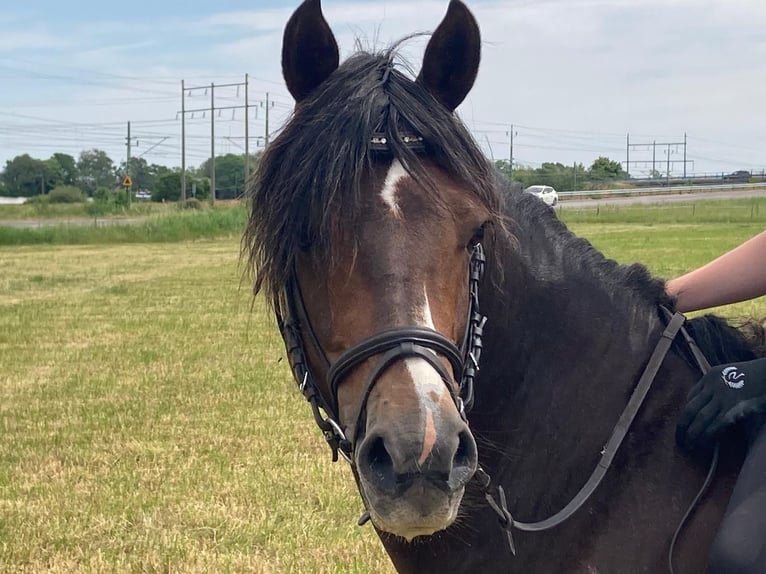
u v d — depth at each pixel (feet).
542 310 8.76
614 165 235.20
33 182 301.63
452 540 8.58
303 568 16.11
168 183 240.53
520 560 8.39
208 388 30.09
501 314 8.54
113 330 43.21
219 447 23.30
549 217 9.30
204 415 26.55
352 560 16.38
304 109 7.86
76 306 52.75
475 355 7.88
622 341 8.80
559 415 8.59
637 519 8.11
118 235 118.01
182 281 66.28
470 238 7.65
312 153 7.41
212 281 66.03
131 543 17.31
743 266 8.87
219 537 17.56
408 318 7.14
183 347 38.11
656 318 9.05
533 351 8.70
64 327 44.34
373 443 6.79
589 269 9.07
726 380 7.93
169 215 131.64
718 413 7.86
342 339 7.36
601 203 163.22
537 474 8.55
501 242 8.52
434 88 8.47
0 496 19.95
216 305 52.39
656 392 8.59
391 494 6.63
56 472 21.61
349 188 7.28
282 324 8.25
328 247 7.30
